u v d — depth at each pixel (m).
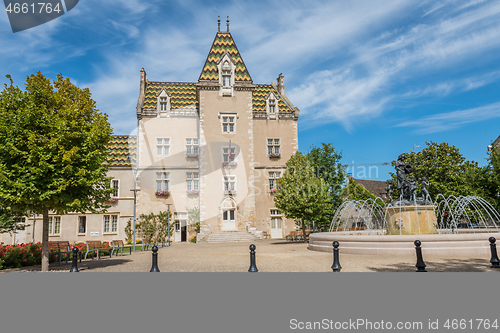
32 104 12.34
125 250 23.86
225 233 31.81
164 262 14.36
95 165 13.49
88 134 13.08
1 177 11.32
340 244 16.22
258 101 38.81
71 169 12.10
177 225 33.66
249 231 32.22
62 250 15.84
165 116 35.38
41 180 12.04
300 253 16.73
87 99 14.50
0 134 11.84
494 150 26.97
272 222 35.66
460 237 13.97
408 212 17.64
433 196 33.25
